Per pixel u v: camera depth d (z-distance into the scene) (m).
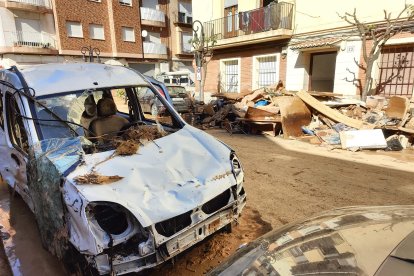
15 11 23.72
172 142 3.34
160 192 2.57
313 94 9.99
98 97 4.00
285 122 9.05
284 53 14.30
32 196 3.02
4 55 23.89
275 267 1.55
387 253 1.37
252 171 5.97
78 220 2.31
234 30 16.91
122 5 29.41
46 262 3.21
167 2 33.78
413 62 10.30
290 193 4.81
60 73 3.83
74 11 26.55
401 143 7.46
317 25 12.77
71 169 2.65
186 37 35.59
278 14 13.88
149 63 33.12
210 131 10.67
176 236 2.46
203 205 2.74
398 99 8.16
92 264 2.26
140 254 2.29
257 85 16.09
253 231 3.62
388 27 9.84
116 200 2.35
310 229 1.86
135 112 4.70
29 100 3.36
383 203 4.39
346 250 1.49
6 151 4.08
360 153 7.18
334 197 4.62
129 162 2.87
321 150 7.53
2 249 3.50
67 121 3.37
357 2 11.29
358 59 11.46
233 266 1.73
